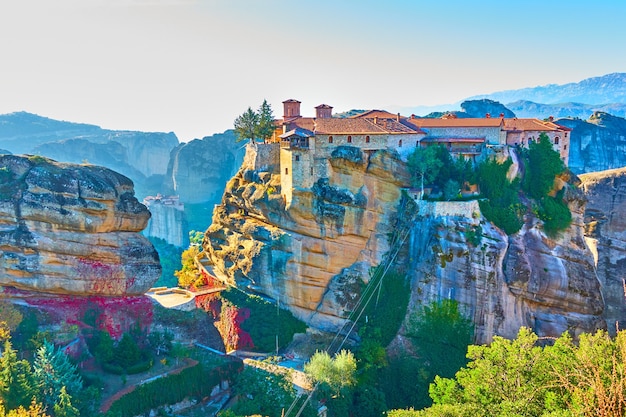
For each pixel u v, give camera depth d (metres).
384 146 77.75
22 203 61.75
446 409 38.41
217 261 87.12
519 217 76.50
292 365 69.62
